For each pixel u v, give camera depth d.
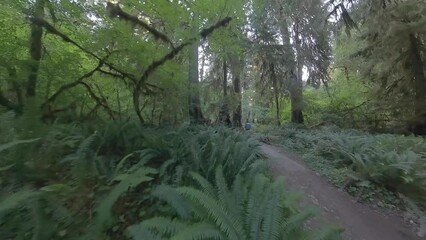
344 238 4.59
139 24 7.15
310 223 4.78
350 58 14.83
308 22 14.38
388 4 12.01
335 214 5.26
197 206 3.38
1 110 6.13
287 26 15.01
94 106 8.52
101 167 4.54
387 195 6.14
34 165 4.01
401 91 13.65
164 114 9.04
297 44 14.67
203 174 4.93
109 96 8.96
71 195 3.73
